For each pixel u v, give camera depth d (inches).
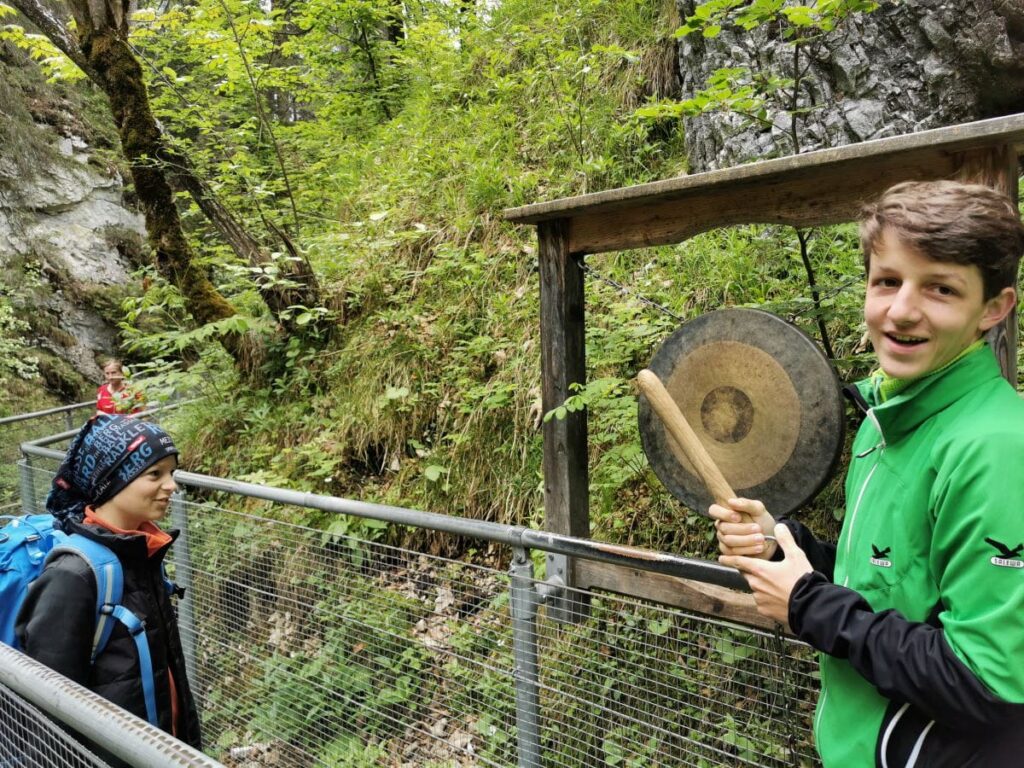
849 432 107.7
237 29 211.5
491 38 261.0
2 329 396.5
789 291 129.2
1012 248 37.5
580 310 103.1
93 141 479.2
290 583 104.0
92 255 454.0
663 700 81.7
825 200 75.3
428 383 164.1
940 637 35.1
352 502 90.2
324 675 100.3
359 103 323.6
